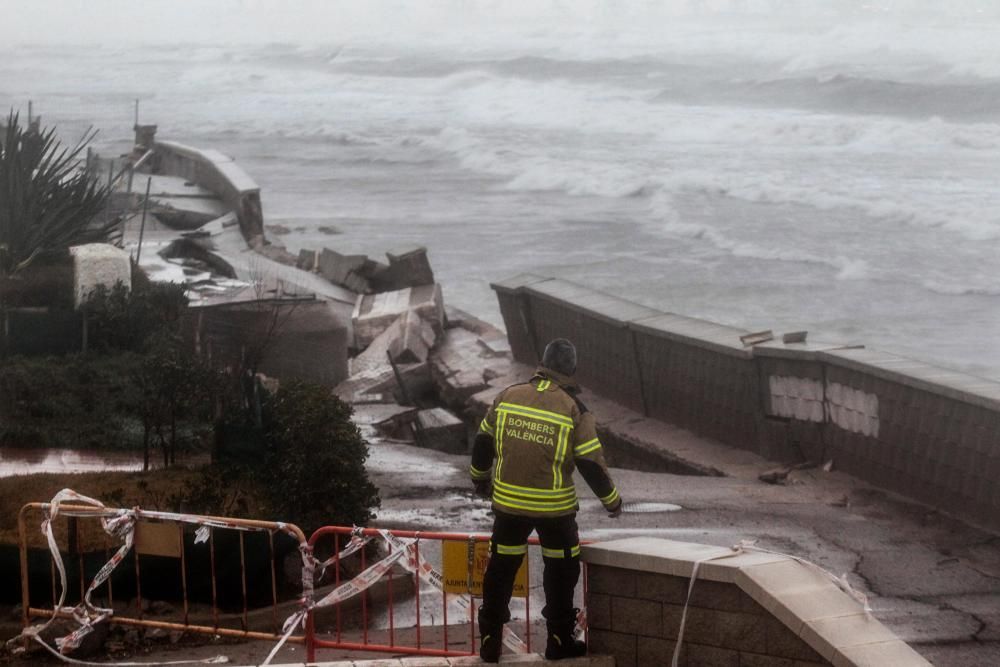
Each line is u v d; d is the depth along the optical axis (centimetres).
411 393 5097
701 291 7456
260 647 1977
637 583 1516
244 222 7588
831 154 14050
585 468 1471
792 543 2775
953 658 2117
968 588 2475
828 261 8194
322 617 2188
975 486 2878
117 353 4122
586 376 4462
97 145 15538
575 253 8688
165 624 1905
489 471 1552
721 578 1439
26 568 1933
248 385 3384
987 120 16938
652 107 19875
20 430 3316
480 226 9919
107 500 2550
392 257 6131
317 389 2561
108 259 4466
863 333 6406
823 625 1367
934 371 3073
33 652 1886
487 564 1627
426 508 3062
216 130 19175
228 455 2817
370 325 5434
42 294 4516
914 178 11800
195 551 2097
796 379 3447
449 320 5850
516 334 4978
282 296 5003
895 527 2914
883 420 3148
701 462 3609
